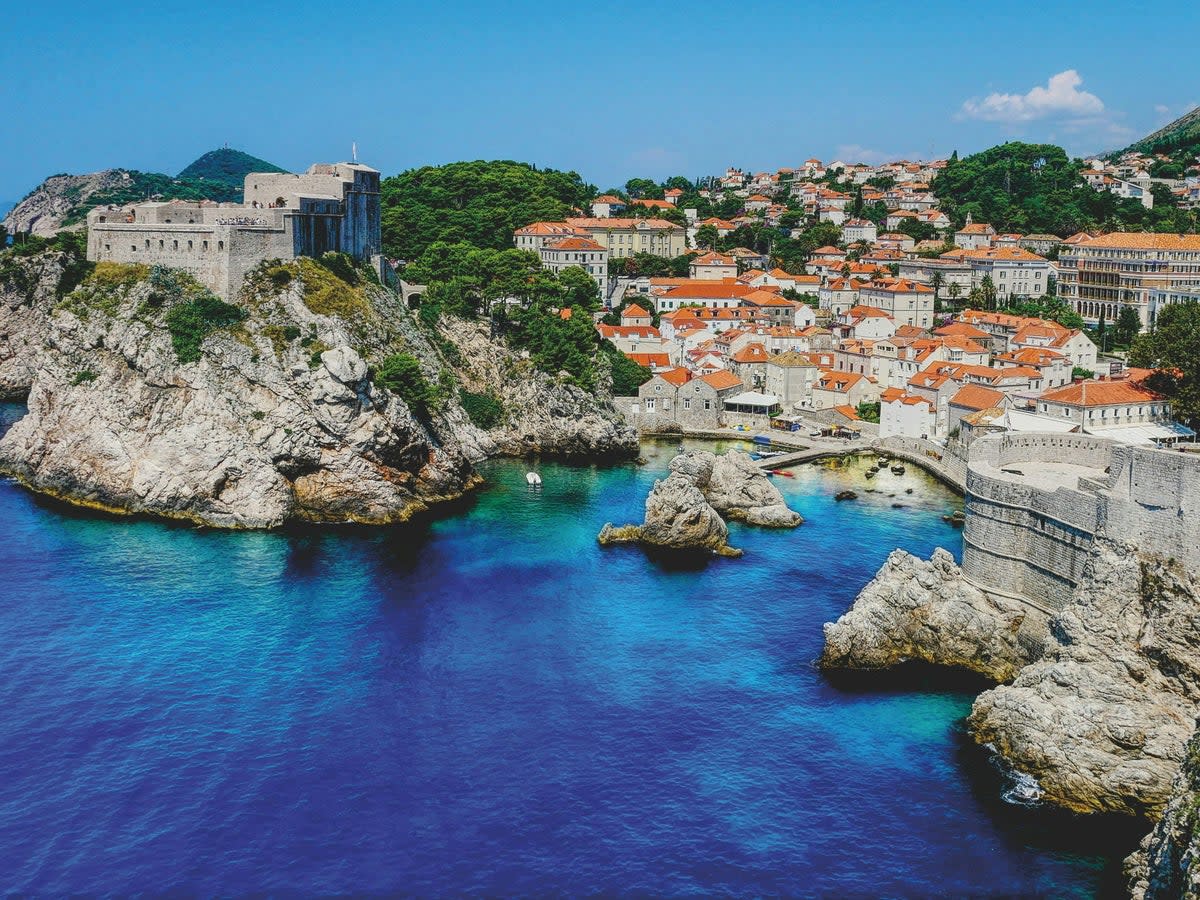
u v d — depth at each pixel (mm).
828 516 148375
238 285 157750
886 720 89938
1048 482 99312
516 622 110812
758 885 69625
